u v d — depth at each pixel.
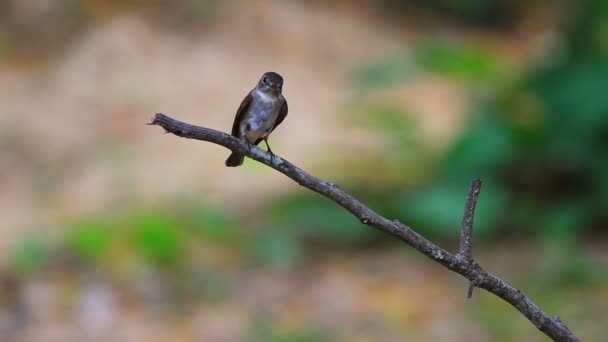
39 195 13.88
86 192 13.90
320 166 14.34
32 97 16.52
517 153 12.31
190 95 16.36
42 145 15.26
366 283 10.77
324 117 15.94
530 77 12.66
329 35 18.56
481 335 9.34
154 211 12.41
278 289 10.65
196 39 17.73
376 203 12.51
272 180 14.19
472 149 12.29
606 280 10.33
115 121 15.84
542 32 20.48
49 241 11.61
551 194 12.29
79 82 16.83
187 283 10.74
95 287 10.57
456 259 3.20
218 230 12.05
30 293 10.41
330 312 10.03
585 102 12.01
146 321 9.91
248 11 18.39
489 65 12.92
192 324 9.79
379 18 20.17
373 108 14.19
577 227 11.67
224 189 13.84
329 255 11.62
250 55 17.61
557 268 10.58
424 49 13.12
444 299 10.29
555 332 3.24
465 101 15.22
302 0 19.52
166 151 15.16
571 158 12.06
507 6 21.48
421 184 12.85
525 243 11.54
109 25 17.88
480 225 11.62
